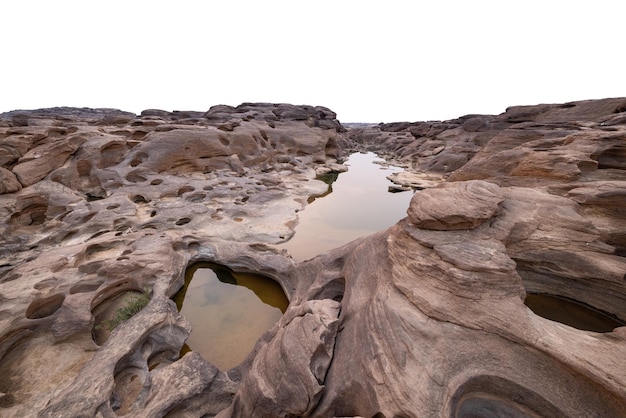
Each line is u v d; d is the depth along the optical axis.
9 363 7.80
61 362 7.89
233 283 12.99
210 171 30.08
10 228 15.48
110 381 6.98
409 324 6.32
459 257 7.02
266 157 36.84
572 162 15.22
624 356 4.79
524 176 16.94
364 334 6.69
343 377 6.11
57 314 8.92
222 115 46.75
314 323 7.12
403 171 39.72
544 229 10.12
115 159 25.09
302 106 58.16
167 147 26.78
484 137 39.81
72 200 18.38
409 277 7.46
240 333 9.97
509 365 5.30
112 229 15.88
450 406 4.91
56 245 14.30
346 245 11.67
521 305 6.07
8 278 10.73
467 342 5.77
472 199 9.36
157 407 6.48
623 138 15.37
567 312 9.67
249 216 19.78
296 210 22.64
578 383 4.91
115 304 10.55
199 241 15.02
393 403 5.22
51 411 6.25
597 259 9.43
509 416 5.09
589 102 33.03
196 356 7.86
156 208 18.89
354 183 33.53
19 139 20.75
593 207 11.05
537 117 37.56
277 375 6.22
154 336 8.89
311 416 5.93
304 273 11.88
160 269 11.58
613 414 4.57
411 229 8.73
